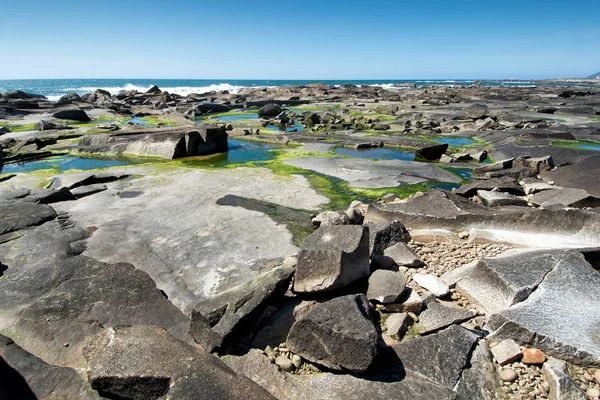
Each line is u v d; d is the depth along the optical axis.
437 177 10.80
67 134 17.50
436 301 4.71
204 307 3.99
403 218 7.01
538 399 3.29
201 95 47.41
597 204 7.48
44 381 3.33
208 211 7.83
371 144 15.82
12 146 15.01
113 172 11.03
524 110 29.05
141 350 3.18
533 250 5.47
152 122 23.22
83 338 3.98
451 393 3.22
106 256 5.84
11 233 6.45
